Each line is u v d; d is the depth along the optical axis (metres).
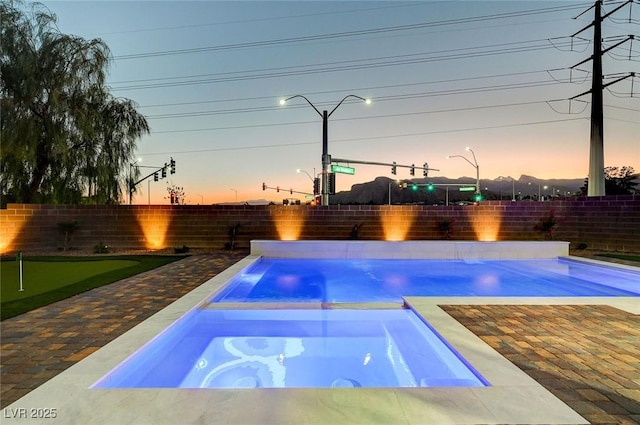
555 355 3.40
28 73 12.22
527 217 13.58
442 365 3.90
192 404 2.54
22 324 4.39
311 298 7.60
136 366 3.61
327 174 16.53
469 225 13.73
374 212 13.84
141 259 10.33
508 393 2.67
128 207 13.24
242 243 13.62
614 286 8.64
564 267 10.83
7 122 12.14
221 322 5.27
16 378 3.00
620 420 2.37
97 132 14.06
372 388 2.73
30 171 13.27
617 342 3.72
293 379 3.69
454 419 2.36
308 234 13.83
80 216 12.96
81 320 4.56
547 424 2.32
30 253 12.12
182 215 13.48
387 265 11.23
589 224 12.88
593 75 16.23
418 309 4.96
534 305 5.16
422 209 13.83
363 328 5.09
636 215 11.84
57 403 2.55
